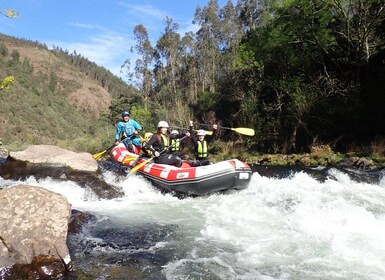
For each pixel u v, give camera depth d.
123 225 5.58
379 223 5.47
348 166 12.40
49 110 111.62
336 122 17.03
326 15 17.89
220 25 44.88
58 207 4.28
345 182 9.21
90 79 194.38
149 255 4.45
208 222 5.79
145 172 8.45
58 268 3.82
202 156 8.67
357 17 17.38
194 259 4.36
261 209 6.39
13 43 195.88
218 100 28.64
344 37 18.62
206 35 46.72
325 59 19.61
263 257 4.43
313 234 5.11
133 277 3.85
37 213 4.12
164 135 8.70
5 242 3.80
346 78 18.42
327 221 5.59
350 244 4.72
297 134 18.06
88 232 5.13
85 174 8.34
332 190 7.79
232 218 5.96
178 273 3.98
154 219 5.97
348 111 16.25
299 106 17.06
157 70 52.62
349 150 14.29
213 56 42.84
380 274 3.97
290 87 18.41
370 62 18.09
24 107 100.88
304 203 6.63
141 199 7.56
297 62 19.62
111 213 6.27
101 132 33.22
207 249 4.67
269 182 8.88
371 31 17.61
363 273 4.00
